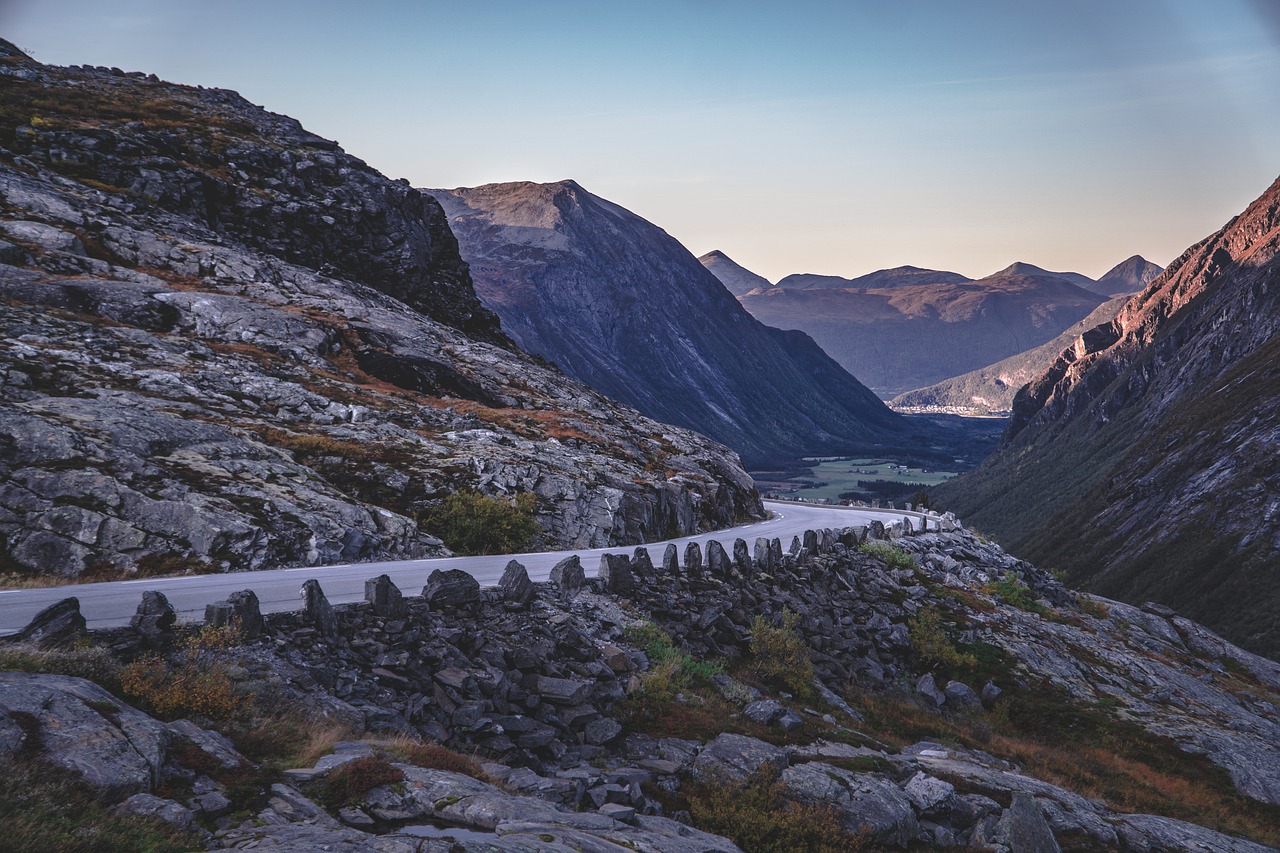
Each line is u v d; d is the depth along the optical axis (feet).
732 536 150.41
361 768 31.94
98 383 110.63
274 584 65.26
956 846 46.11
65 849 22.06
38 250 167.12
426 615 53.57
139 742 28.58
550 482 122.93
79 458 78.69
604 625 64.90
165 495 78.54
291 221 255.70
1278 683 138.51
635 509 129.49
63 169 217.36
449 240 337.52
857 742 59.72
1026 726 93.09
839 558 118.52
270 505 84.53
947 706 91.61
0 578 63.46
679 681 59.31
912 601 115.85
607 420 212.02
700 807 42.32
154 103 294.46
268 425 117.29
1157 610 159.43
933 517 214.69
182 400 116.57
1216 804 80.48
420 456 119.75
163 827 24.86
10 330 122.21
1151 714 101.30
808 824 42.27
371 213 283.38
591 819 33.47
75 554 68.90
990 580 140.67
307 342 173.58
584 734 48.11
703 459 206.28
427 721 42.98
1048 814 54.60
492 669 49.32
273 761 32.32
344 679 43.75
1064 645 118.73
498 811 30.76
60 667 33.27
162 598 42.01
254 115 327.88
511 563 62.39
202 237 217.15
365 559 85.30
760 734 54.34
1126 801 73.97
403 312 248.32
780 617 85.40
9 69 277.85
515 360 248.11
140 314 155.74
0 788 23.54
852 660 88.84
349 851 25.05
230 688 35.83
